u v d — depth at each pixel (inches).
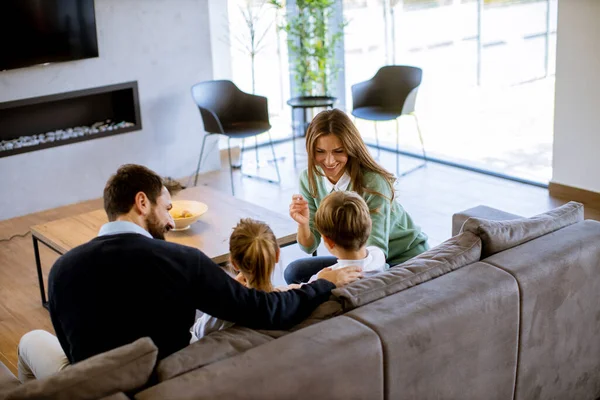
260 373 87.0
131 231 99.3
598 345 127.1
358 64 285.7
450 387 105.0
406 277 106.0
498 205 225.6
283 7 286.0
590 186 221.0
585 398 129.4
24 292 187.9
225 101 260.1
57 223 179.2
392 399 98.3
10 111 241.0
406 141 278.4
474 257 113.6
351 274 107.0
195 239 160.2
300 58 284.0
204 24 263.6
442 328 100.7
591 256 119.3
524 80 233.0
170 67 259.8
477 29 240.2
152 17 251.8
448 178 249.3
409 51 264.5
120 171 103.4
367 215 109.9
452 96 255.8
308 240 132.4
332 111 125.0
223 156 291.4
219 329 103.3
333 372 91.0
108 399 82.6
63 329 98.9
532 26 225.1
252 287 103.0
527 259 113.7
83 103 255.9
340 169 126.5
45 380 83.0
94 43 240.5
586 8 206.5
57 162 243.1
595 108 213.0
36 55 230.1
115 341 95.4
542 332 115.6
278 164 277.9
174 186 181.9
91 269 95.0
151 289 94.2
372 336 94.3
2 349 161.6
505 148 246.8
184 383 85.0
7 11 221.6
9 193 236.2
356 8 278.4
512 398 116.0
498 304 107.0
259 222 103.7
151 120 260.1
